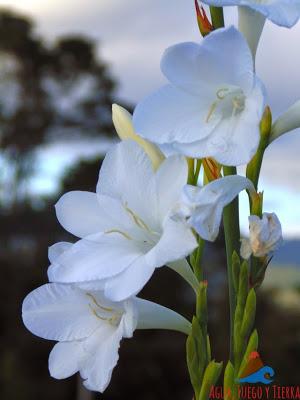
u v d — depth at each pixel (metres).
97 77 4.54
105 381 0.34
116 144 0.35
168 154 0.35
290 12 0.31
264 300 2.53
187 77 0.33
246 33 0.35
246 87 0.32
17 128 4.38
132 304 0.33
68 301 0.36
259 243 0.33
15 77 4.53
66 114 4.46
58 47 4.50
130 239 0.35
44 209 3.69
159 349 2.60
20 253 3.23
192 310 2.88
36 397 2.47
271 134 0.35
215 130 0.33
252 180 0.35
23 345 2.57
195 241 0.31
